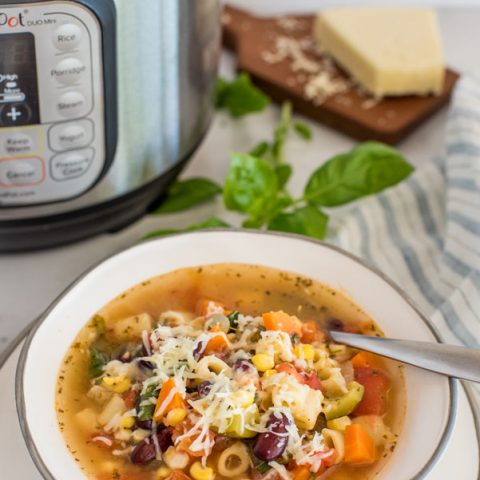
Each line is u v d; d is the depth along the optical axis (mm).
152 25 620
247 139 821
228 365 570
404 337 594
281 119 843
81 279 607
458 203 710
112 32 605
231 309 626
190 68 663
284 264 642
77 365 592
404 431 559
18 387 546
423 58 830
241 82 825
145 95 642
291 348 576
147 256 631
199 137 713
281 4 972
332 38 868
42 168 634
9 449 566
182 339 576
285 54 883
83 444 562
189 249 640
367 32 856
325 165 703
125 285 626
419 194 752
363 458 549
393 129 802
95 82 616
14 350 605
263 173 689
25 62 595
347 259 630
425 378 569
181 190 741
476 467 562
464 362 561
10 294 685
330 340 605
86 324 607
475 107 758
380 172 699
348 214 739
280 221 688
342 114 818
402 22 866
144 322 607
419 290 696
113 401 572
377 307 613
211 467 551
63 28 590
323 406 566
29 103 609
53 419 562
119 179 664
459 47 924
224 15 927
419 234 737
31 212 653
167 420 552
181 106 669
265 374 562
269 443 542
